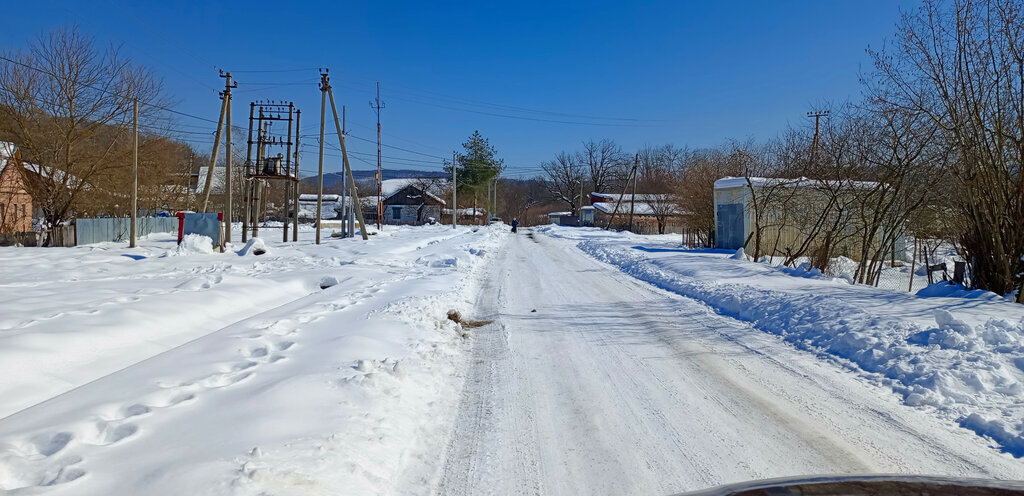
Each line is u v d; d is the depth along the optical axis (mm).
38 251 22781
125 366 7039
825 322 8516
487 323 10039
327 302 10945
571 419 5328
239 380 5707
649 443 4742
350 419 4645
